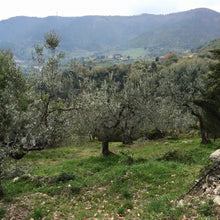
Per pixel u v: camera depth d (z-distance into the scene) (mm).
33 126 12664
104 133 21953
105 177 13133
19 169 11266
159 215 7473
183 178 11453
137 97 24188
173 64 108688
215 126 26391
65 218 8781
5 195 11188
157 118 29641
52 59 14359
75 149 32375
